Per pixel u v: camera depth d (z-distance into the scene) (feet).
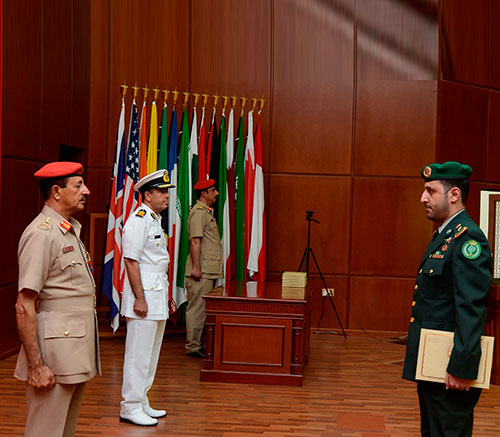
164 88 23.07
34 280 7.82
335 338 22.00
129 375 12.30
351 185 22.89
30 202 18.92
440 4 22.62
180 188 20.58
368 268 22.84
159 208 12.65
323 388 15.31
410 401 14.39
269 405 13.78
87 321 8.40
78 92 22.35
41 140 19.49
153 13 23.17
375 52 22.81
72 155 23.27
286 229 23.02
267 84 23.08
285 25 23.04
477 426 12.77
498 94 24.50
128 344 12.38
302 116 23.00
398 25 22.76
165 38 23.13
